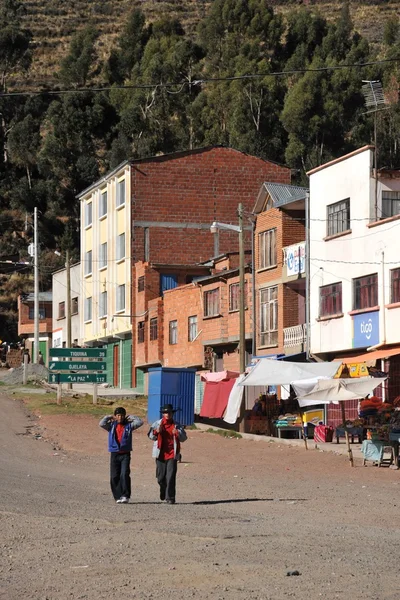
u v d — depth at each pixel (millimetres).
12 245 135500
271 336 56281
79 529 17562
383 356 43188
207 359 63438
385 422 34594
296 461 33875
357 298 47938
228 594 12016
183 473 30688
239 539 16266
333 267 49688
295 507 22266
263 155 119750
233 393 46188
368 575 13086
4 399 60375
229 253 68438
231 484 27672
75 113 136625
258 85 125312
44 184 137000
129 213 75250
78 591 12375
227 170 76938
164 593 12156
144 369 73500
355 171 48312
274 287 56125
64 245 131875
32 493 24672
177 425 22984
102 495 24484
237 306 60188
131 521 18750
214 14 152250
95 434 43656
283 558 14367
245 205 76938
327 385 34312
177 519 19234
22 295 115062
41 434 43812
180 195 76000
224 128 129750
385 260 45719
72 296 92375
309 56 149000
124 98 140250
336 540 16344
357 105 120000
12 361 102000
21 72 185000
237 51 145250
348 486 27062
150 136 133000
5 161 147125
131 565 13922
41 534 17016
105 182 81125
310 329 51406
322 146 116812
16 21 177875
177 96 135000
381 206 47375
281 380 39812
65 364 56875
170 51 148750
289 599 11711
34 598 12031
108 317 80812
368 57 127688
